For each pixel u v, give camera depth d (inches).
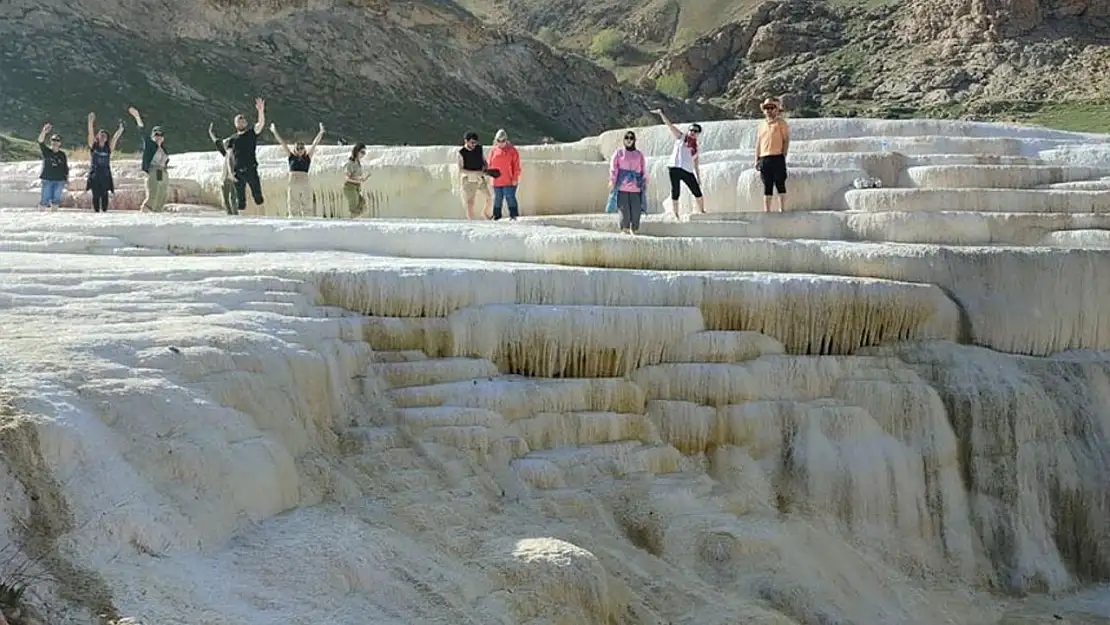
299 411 277.6
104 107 1314.0
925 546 381.1
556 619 246.5
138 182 756.6
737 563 316.5
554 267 397.1
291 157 614.2
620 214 504.1
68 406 216.2
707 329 393.7
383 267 367.6
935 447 390.6
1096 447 414.0
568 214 653.9
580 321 365.1
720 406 371.9
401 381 331.0
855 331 411.2
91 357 243.4
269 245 441.1
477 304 369.4
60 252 409.1
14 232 428.5
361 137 1514.5
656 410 366.0
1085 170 595.5
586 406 351.6
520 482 309.6
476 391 329.4
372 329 344.2
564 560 257.1
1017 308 442.9
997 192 547.2
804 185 582.2
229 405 252.5
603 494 325.4
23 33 1369.3
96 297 308.5
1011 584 386.3
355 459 284.5
